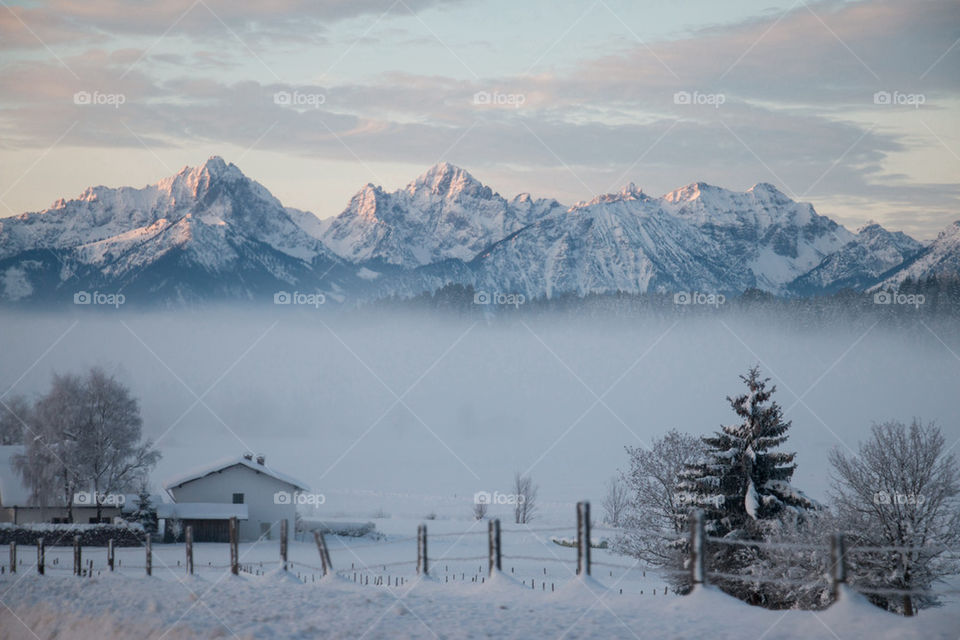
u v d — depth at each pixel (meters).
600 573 55.62
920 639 16.97
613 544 50.53
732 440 45.62
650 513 51.12
